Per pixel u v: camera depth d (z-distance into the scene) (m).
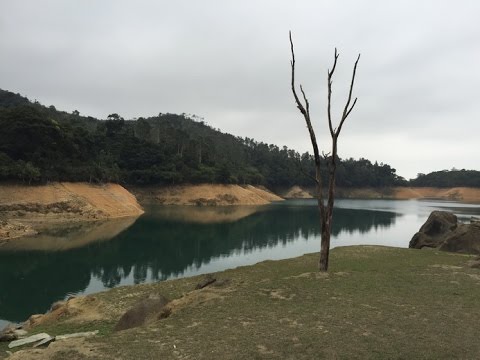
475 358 12.12
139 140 156.25
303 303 17.98
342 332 13.94
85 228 76.31
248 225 90.06
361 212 131.12
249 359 11.83
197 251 57.81
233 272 31.06
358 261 32.78
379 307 17.28
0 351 15.49
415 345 12.88
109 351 12.48
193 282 29.56
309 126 27.36
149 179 147.38
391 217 114.31
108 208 98.25
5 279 41.31
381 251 39.22
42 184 90.25
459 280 23.14
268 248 60.72
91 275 43.38
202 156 176.12
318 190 27.34
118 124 162.50
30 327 22.73
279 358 11.94
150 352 12.36
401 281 22.67
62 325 20.69
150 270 45.56
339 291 20.19
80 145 116.56
